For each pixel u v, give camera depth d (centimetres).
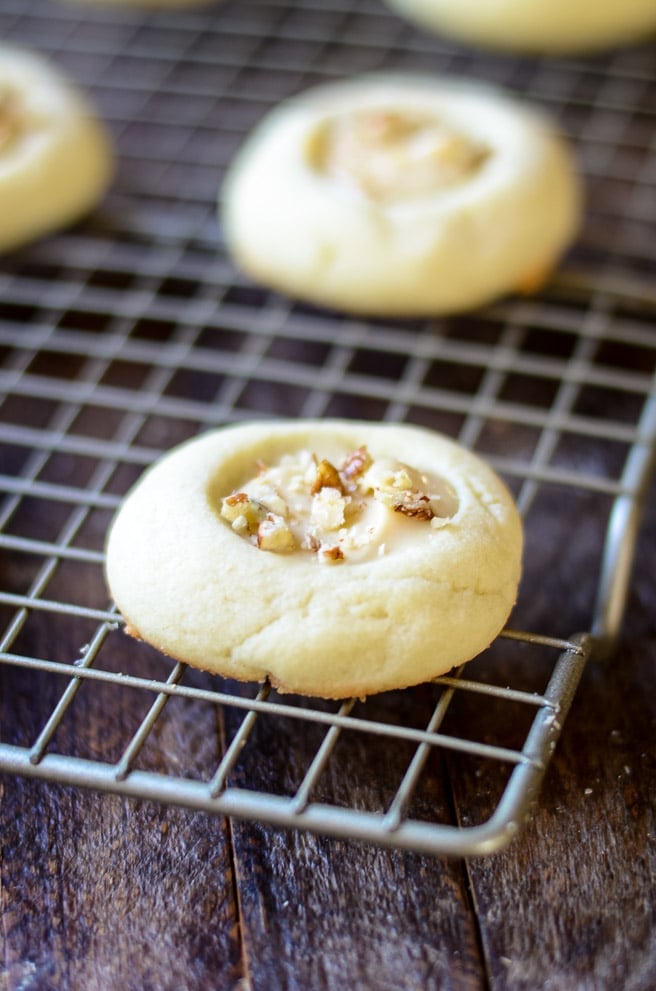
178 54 46
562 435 34
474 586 28
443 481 29
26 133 37
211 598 28
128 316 36
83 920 27
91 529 33
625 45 42
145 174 40
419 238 34
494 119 37
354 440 30
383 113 37
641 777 29
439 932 27
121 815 28
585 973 27
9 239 36
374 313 35
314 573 28
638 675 30
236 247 36
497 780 29
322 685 27
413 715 29
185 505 29
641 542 32
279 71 45
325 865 28
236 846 28
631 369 35
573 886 28
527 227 35
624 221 39
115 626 29
